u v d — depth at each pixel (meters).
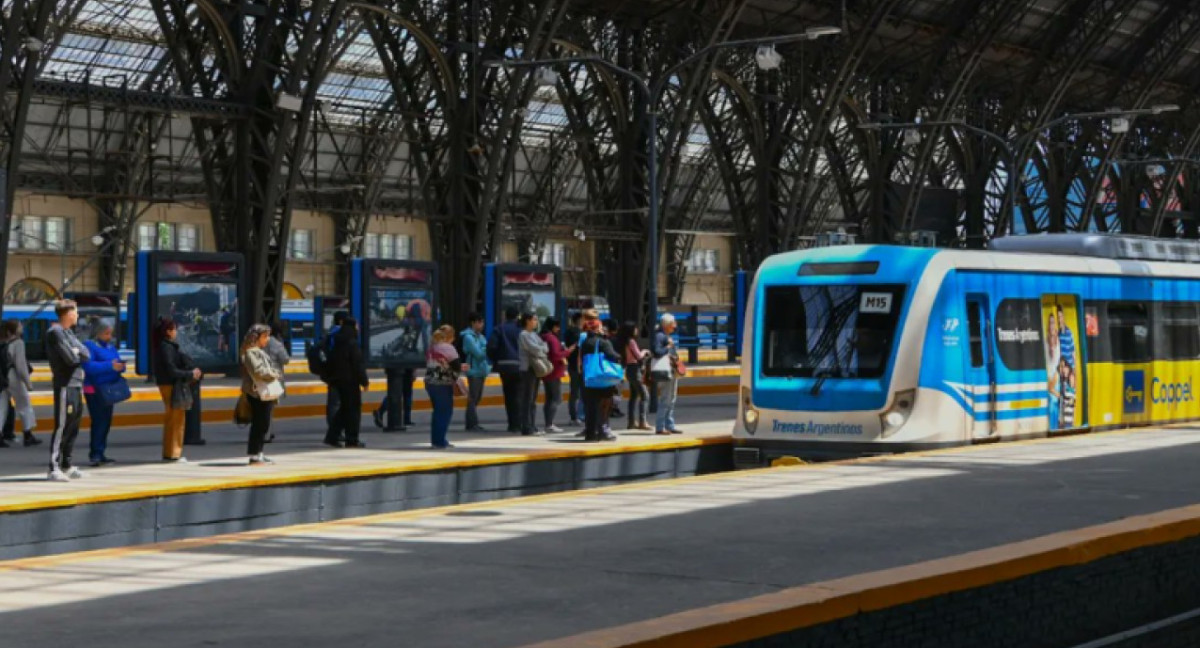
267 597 9.11
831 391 22.25
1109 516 12.91
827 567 10.27
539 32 46.50
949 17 59.12
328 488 19.72
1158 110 45.41
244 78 39.88
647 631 7.54
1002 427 23.44
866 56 60.81
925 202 62.22
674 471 25.28
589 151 56.72
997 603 9.87
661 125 53.47
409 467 20.78
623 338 27.77
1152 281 27.67
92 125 74.31
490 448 23.89
